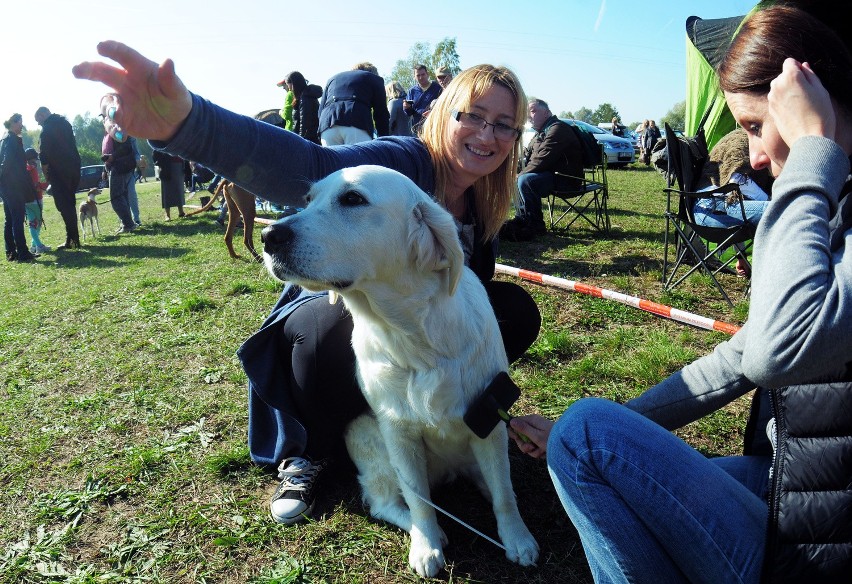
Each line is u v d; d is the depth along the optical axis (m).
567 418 1.44
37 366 4.13
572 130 7.02
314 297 2.40
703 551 1.31
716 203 4.46
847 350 1.06
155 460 2.76
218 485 2.58
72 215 9.54
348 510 2.39
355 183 1.90
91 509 2.47
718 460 1.78
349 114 6.46
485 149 2.31
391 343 2.01
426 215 1.94
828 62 1.21
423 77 9.54
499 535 2.16
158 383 3.63
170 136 1.69
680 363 3.34
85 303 5.69
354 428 2.38
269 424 2.65
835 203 1.14
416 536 2.11
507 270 5.28
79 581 2.08
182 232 10.08
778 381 1.13
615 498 1.37
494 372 2.16
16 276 7.69
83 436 3.07
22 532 2.37
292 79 7.59
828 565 1.15
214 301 5.23
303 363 2.30
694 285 4.83
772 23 1.27
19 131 8.71
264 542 2.22
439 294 1.99
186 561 2.15
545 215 8.78
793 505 1.16
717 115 6.32
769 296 1.13
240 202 6.82
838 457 1.12
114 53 1.49
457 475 2.53
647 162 20.23
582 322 4.12
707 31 6.63
